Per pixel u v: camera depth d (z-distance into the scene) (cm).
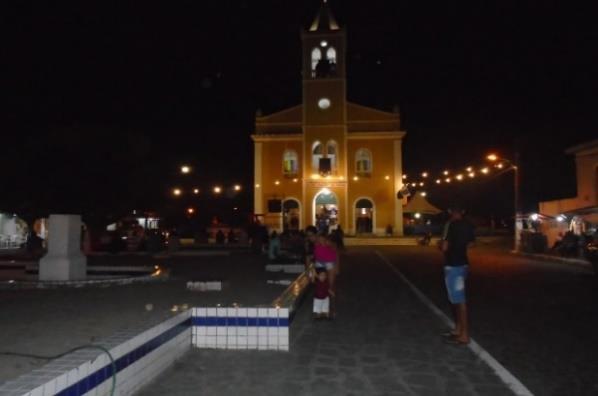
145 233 2972
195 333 754
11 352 594
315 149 4662
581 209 2670
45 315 842
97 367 470
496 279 1756
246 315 750
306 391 584
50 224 1345
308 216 4591
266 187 4712
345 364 689
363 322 977
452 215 832
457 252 807
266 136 4725
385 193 4625
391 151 4647
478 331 909
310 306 1164
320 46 4716
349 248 3647
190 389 582
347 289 1477
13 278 1408
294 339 828
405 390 591
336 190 4594
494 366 680
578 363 711
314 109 4662
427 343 810
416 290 1451
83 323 773
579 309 1143
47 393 389
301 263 1867
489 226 6306
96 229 2714
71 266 1332
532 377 650
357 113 4706
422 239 3956
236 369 659
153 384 596
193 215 4772
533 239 2880
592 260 1892
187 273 1628
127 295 1098
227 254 2583
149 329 598
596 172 2877
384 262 2481
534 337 864
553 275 1892
